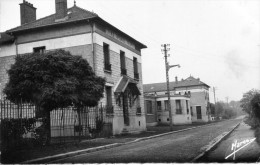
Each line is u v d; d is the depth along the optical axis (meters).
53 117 22.52
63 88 14.73
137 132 28.78
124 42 29.88
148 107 52.31
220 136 19.20
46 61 15.30
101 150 14.76
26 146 14.55
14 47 25.86
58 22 24.47
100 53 24.52
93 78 17.34
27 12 27.81
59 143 16.92
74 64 16.50
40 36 25.22
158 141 18.64
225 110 105.31
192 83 73.81
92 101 16.81
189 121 59.81
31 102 16.30
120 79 27.52
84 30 24.20
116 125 25.20
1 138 13.19
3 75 25.80
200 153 11.44
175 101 56.84
